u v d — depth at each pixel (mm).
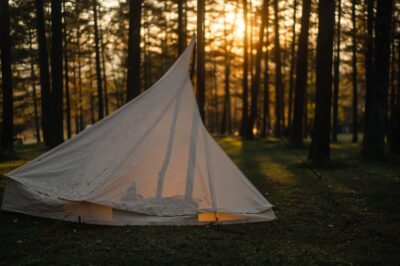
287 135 31078
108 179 7281
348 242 6395
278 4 30406
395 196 9523
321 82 14953
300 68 22000
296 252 5902
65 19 25281
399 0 17672
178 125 8188
